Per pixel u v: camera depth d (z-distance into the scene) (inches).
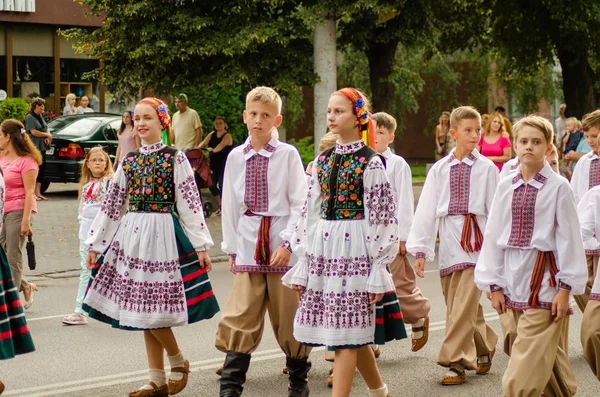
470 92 1440.7
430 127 1509.6
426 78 1478.8
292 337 285.4
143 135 289.3
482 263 258.2
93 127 882.8
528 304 249.8
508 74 1050.7
